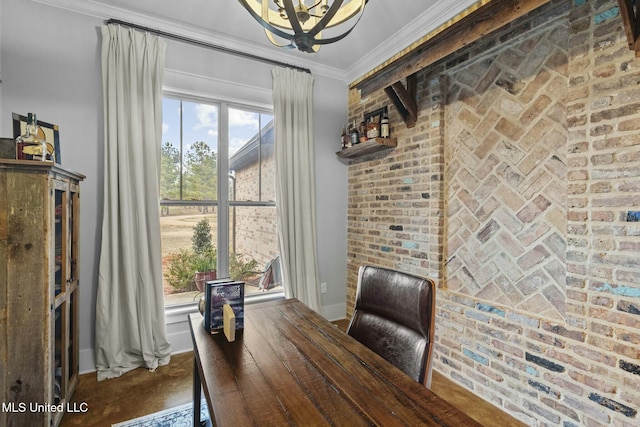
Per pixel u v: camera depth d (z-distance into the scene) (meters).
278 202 2.90
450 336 2.21
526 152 1.81
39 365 1.40
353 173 3.33
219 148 2.79
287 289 2.92
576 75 1.49
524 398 1.74
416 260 2.52
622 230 1.34
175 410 1.81
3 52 1.99
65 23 2.15
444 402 0.88
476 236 2.11
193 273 2.71
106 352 2.17
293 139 2.99
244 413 0.82
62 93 2.14
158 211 2.38
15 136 1.68
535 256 1.76
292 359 1.12
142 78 2.33
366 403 0.87
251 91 2.85
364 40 2.69
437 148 2.31
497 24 1.43
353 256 3.33
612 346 1.38
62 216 1.68
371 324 1.41
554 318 1.66
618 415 1.35
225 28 2.54
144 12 2.31
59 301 1.63
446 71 2.26
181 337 2.56
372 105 3.05
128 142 2.28
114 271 2.20
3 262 1.33
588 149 1.45
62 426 1.66
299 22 1.21
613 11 1.37
